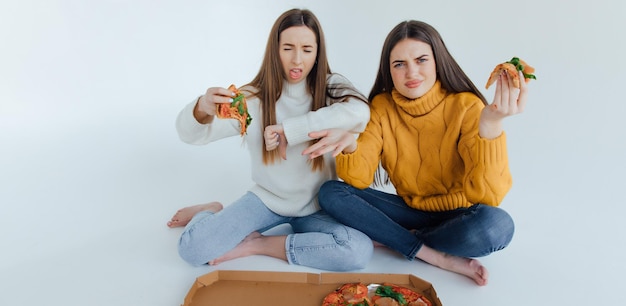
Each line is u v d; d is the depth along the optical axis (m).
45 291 1.36
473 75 2.91
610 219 1.67
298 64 1.38
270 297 1.28
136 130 2.78
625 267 1.42
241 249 1.50
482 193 1.34
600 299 1.29
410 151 1.46
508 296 1.31
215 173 2.19
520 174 2.01
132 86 3.47
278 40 1.39
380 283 1.33
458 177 1.46
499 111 1.22
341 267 1.42
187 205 1.88
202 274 1.44
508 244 1.42
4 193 2.00
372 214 1.44
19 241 1.63
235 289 1.32
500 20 3.52
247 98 1.46
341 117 1.38
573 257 1.48
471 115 1.36
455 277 1.40
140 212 1.83
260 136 1.48
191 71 3.56
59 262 1.50
